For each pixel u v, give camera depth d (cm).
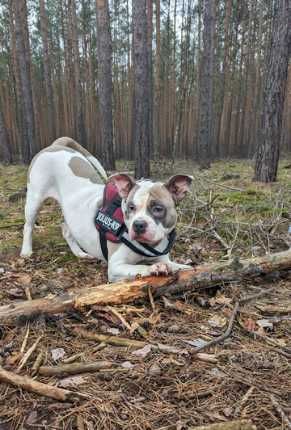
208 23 388
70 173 117
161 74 670
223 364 63
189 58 721
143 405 54
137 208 84
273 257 93
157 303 82
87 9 684
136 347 68
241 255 116
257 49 657
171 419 51
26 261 117
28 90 470
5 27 686
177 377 60
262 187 215
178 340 70
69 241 124
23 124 504
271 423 50
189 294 85
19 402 55
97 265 113
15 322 73
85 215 106
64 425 51
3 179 336
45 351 67
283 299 85
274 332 73
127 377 60
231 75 691
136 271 86
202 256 118
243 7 653
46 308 76
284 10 204
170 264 94
